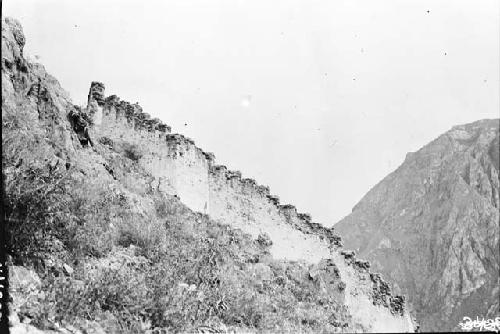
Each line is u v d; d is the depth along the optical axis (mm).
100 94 18578
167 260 9797
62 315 6086
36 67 14133
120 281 7438
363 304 18219
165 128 17656
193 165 17547
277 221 20203
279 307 12578
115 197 11422
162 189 16438
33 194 7508
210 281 10367
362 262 20125
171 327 7578
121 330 6660
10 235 6754
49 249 7367
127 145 17703
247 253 16359
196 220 15266
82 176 11156
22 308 5863
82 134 13859
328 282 17719
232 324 9484
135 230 10117
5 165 7703
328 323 13961
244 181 20078
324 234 21109
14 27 12391
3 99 10461
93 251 8484
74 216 8742
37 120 11469
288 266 18000
